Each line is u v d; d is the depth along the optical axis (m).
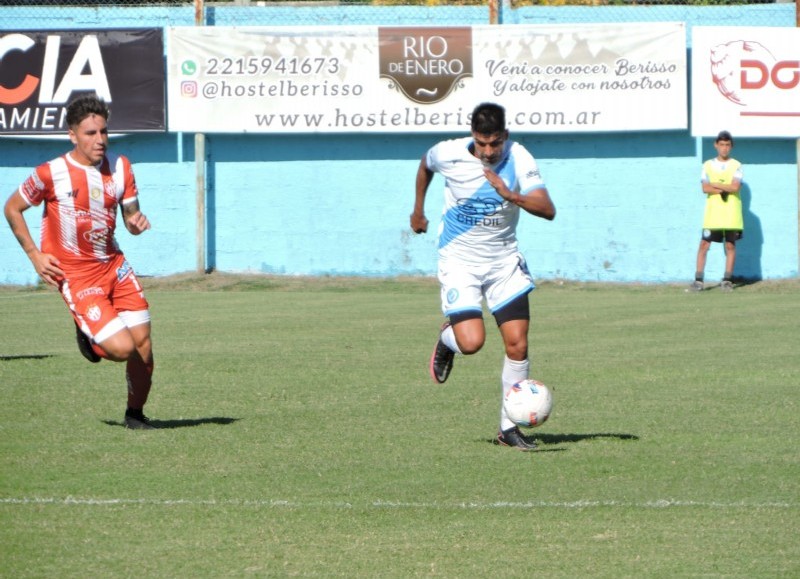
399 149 67.62
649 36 65.25
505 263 24.44
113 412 28.27
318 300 58.62
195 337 43.12
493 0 67.31
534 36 65.50
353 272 68.44
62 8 68.00
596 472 22.16
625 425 26.92
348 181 68.06
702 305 55.81
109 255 25.55
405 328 46.03
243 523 18.73
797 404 29.48
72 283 25.14
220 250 68.88
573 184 67.38
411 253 68.25
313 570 16.44
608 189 67.25
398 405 29.50
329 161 68.00
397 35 65.88
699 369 35.28
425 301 57.94
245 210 68.50
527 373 24.75
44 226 25.28
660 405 29.45
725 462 23.00
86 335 25.30
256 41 66.31
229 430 26.19
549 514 19.25
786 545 17.56
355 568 16.53
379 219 68.06
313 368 35.56
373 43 66.00
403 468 22.52
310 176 68.12
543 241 67.81
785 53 65.19
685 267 67.25
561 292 63.62
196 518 18.98
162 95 66.75
